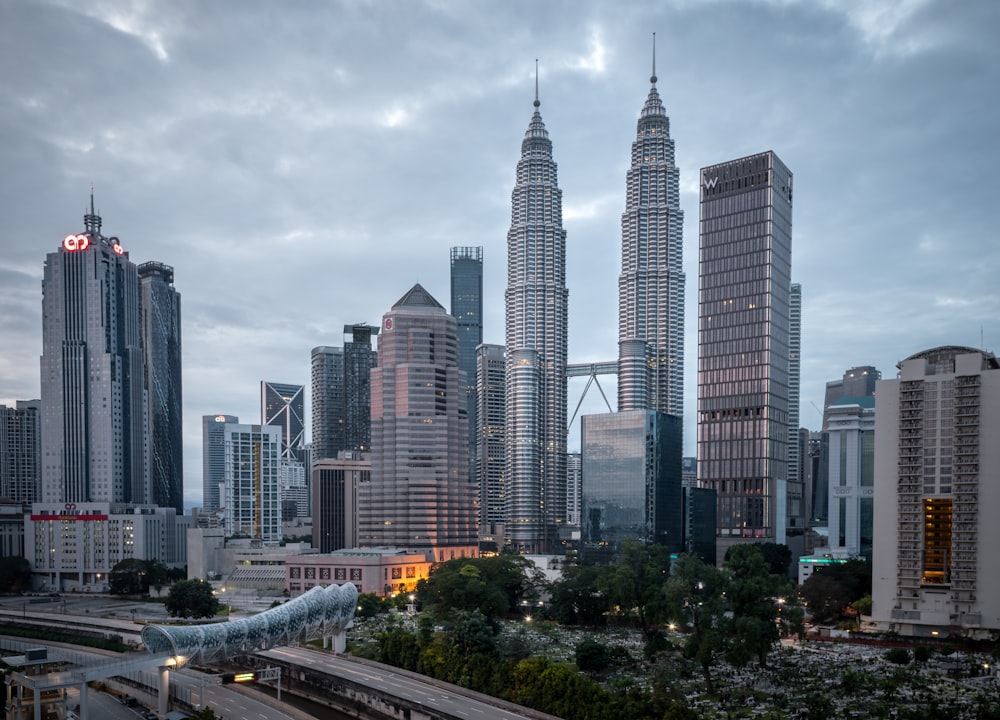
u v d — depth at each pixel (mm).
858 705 179500
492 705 181625
